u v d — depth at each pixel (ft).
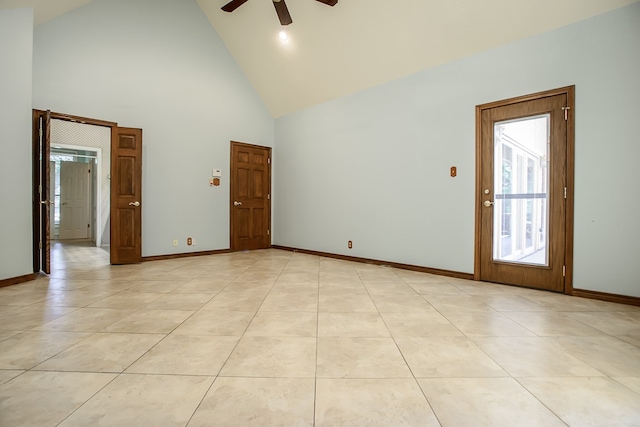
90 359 5.43
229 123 18.16
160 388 4.58
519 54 10.39
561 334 6.63
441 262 12.41
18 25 10.57
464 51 11.50
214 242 17.67
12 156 10.46
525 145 10.48
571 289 9.57
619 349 5.93
